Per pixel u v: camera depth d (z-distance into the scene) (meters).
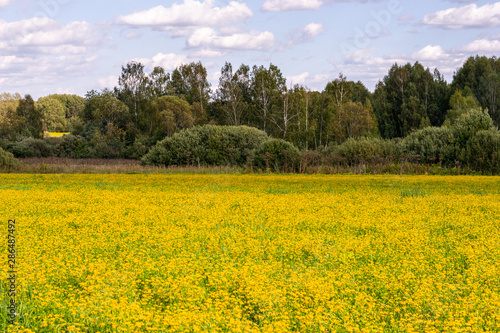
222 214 17.95
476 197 24.23
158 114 90.56
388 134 105.00
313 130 81.50
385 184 32.62
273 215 17.70
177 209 19.69
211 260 10.98
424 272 9.77
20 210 19.20
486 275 9.30
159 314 7.51
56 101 169.25
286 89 86.62
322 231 14.86
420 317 7.39
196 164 55.69
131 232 14.12
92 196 24.88
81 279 9.39
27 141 84.12
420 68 117.00
